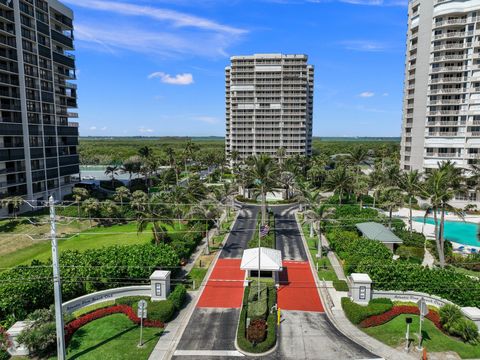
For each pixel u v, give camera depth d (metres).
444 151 82.94
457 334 27.20
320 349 26.36
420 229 62.91
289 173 90.06
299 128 159.12
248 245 52.38
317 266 43.16
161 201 54.34
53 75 79.56
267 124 159.88
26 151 70.62
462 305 30.89
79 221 62.91
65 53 88.69
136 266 35.91
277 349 26.39
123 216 65.62
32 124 72.25
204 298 35.31
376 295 33.25
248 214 75.56
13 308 28.34
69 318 28.45
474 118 79.00
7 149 66.19
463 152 80.69
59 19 84.94
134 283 36.06
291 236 58.47
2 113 67.31
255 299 33.62
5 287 29.14
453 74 81.38
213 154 149.12
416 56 86.38
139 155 113.25
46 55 77.06
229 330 29.17
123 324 29.44
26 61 71.12
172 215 48.75
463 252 49.75
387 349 26.20
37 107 74.06
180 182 114.62
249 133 160.75
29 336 24.62
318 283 38.97
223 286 38.22
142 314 26.45
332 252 49.94
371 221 58.28
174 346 26.77
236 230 62.56
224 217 72.25
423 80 84.38
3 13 68.00
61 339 23.34
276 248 51.84
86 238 56.09
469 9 77.50
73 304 31.53
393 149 177.88
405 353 25.62
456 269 43.38
